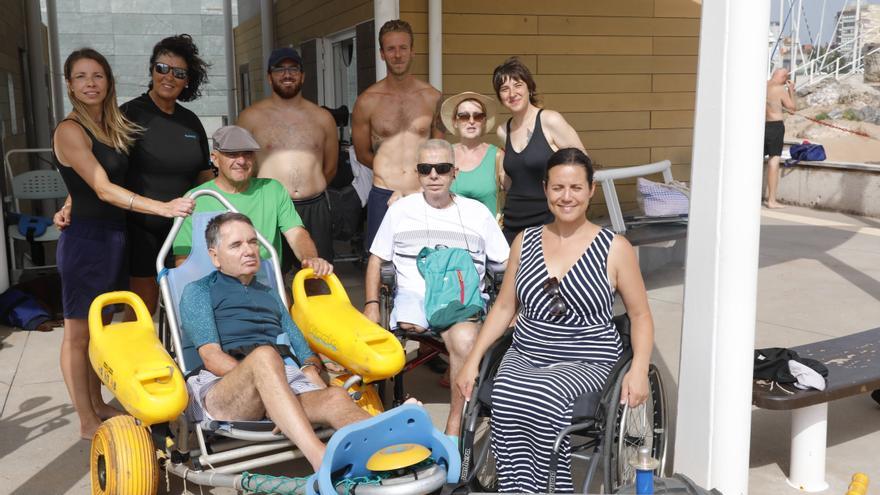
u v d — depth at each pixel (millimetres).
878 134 17156
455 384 3449
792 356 3449
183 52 4188
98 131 3865
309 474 3732
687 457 3154
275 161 4949
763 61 2840
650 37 9375
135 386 3049
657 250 7098
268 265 3900
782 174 11883
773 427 4168
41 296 6230
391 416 2643
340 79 10492
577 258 3178
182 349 3629
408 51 5184
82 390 4020
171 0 18516
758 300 6617
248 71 16172
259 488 2984
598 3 9094
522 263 3299
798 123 18188
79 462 3822
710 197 2971
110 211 3920
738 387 3010
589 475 2869
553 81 9125
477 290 3945
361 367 3510
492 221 4230
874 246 8656
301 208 4996
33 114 11664
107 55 18453
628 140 9539
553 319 3189
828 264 7820
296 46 11922
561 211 3150
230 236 3518
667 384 4660
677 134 9688
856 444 3975
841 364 3621
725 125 2895
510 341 3400
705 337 3043
